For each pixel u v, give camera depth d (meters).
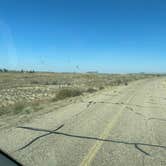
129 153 8.51
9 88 42.78
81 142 9.64
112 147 9.15
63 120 13.99
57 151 8.38
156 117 16.12
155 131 12.02
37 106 19.45
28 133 10.64
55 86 49.72
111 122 13.89
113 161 7.65
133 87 47.62
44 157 7.71
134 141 10.09
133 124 13.55
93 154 8.23
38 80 71.75
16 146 8.70
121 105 21.58
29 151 8.23
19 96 30.62
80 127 12.30
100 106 20.69
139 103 23.28
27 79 76.62
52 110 17.80
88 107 19.92
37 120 13.73
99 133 11.22
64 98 27.30
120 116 16.02
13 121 13.27
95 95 30.78
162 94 33.88
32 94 33.47
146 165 7.40
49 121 13.55
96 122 13.73
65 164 7.23
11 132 10.72
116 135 10.96
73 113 16.69
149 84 60.41
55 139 9.89
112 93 33.84
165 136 11.10
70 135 10.62
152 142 10.02
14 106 18.97
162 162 7.71
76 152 8.38
